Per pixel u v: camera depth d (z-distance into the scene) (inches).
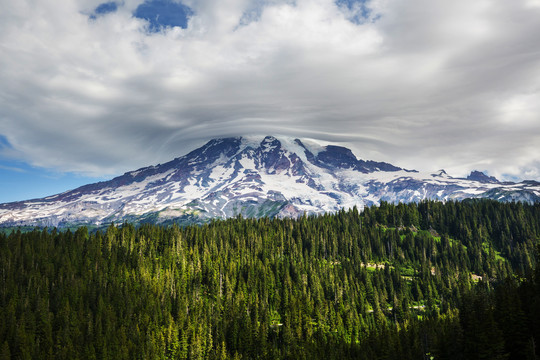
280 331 7746.1
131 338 6963.6
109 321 7047.2
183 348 7012.8
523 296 5132.9
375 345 6284.5
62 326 6939.0
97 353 6505.9
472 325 4960.6
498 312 4970.5
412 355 5600.4
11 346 6402.6
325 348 6673.2
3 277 7864.2
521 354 4525.1
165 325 7381.9
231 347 7308.1
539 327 4547.2
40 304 7209.6
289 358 6737.2
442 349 5093.5
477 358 4680.1
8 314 6830.7
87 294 7780.5
